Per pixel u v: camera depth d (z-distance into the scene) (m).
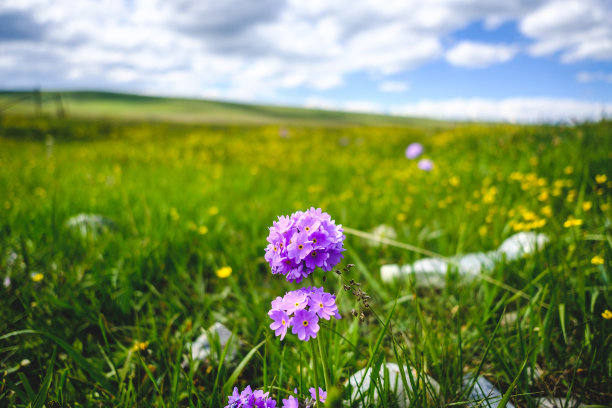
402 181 6.33
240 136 16.25
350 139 14.27
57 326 2.52
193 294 3.10
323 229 1.30
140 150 12.01
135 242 3.51
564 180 4.08
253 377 2.15
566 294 2.37
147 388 2.06
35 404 1.58
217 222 4.36
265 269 3.61
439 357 2.08
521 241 3.25
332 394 1.03
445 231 3.80
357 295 1.36
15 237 3.53
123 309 2.68
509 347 2.15
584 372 1.97
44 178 7.13
